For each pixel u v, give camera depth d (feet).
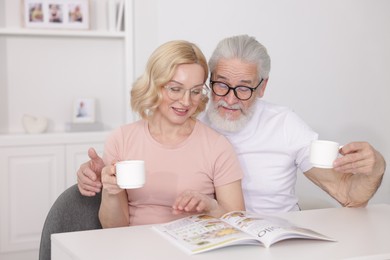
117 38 11.70
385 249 4.41
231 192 5.99
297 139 6.73
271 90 11.00
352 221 5.35
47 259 5.72
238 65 6.03
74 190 6.12
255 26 10.79
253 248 4.38
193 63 5.63
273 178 6.76
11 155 10.12
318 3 11.11
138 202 6.01
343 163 5.32
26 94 11.18
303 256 4.19
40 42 11.19
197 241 4.44
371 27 11.57
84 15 11.07
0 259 10.23
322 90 11.35
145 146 6.01
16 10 10.94
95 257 4.16
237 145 6.73
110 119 11.82
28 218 10.32
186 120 6.15
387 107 11.91
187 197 5.17
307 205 11.02
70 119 11.49
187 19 10.53
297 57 11.10
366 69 11.64
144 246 4.44
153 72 5.67
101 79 11.68
